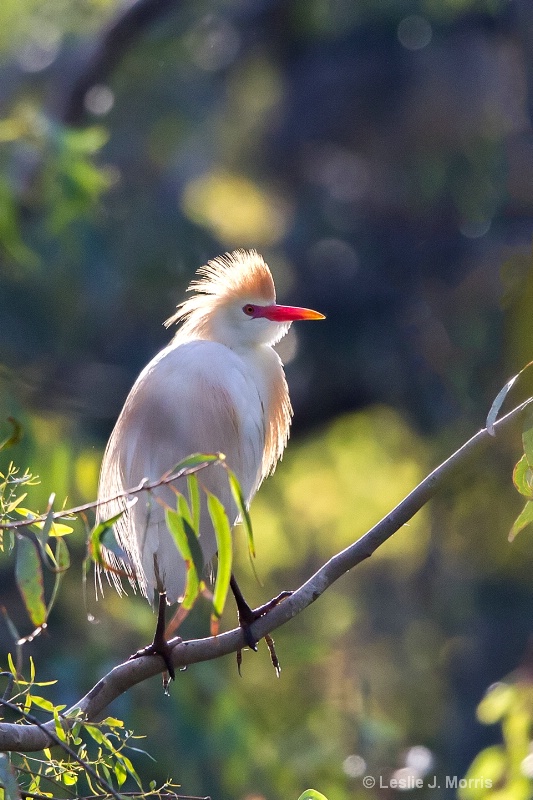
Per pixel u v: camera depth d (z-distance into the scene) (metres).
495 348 13.09
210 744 7.58
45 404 9.29
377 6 15.05
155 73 14.75
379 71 16.00
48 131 8.58
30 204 10.23
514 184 13.52
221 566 3.36
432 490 4.10
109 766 3.93
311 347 14.74
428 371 14.38
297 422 15.16
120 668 4.30
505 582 13.52
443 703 12.99
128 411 5.16
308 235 15.27
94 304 11.49
